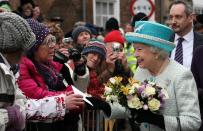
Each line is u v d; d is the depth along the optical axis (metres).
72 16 16.25
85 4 16.70
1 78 3.60
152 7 12.77
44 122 4.38
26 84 4.45
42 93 4.45
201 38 6.03
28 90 4.44
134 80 4.39
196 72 5.43
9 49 3.68
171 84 4.39
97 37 9.98
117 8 18.22
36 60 4.67
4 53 3.71
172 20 6.03
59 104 4.19
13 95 3.65
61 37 6.75
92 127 5.82
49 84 4.68
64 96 4.25
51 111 4.16
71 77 5.15
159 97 4.26
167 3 18.61
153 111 4.27
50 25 6.72
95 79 6.25
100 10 17.95
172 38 4.52
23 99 3.95
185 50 6.00
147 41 4.37
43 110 4.15
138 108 4.25
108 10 18.14
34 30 4.61
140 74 4.64
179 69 4.43
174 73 4.42
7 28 3.66
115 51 6.66
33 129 4.42
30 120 4.20
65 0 16.02
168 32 4.45
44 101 4.18
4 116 3.56
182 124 4.26
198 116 4.31
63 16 16.02
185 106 4.32
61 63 5.23
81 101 4.27
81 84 5.30
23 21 3.73
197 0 19.06
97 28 11.68
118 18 18.25
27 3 8.97
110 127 5.98
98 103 4.48
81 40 7.74
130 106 4.27
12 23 3.68
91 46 6.35
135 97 4.27
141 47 4.43
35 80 4.57
